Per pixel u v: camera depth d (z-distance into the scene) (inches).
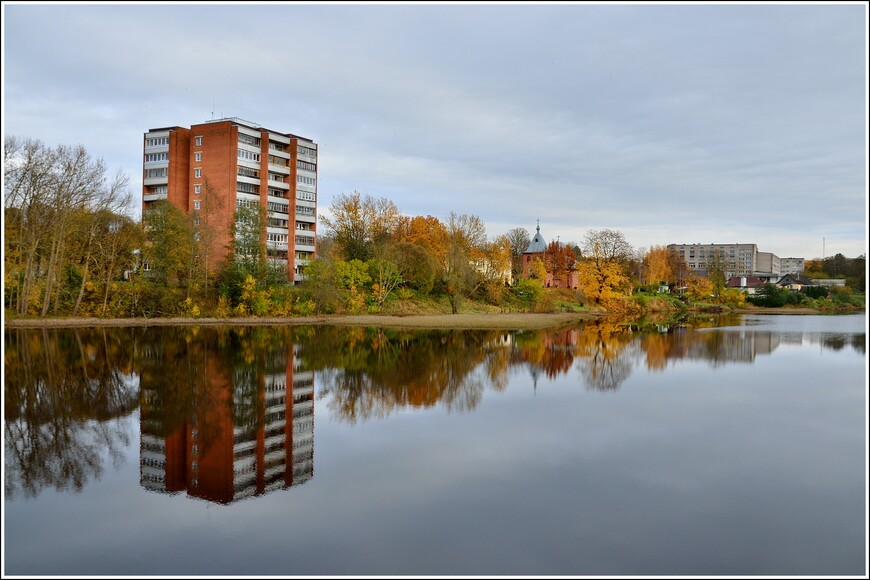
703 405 1138.0
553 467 776.3
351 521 617.0
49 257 2674.7
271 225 3966.5
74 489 699.4
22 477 737.0
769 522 614.2
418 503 660.7
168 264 2970.0
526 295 4328.3
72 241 2743.6
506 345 2162.9
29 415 1021.2
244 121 3998.5
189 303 2955.2
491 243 4719.5
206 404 1111.6
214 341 2090.3
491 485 712.4
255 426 969.5
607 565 532.1
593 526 604.7
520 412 1074.7
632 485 713.0
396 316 3437.5
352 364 1616.6
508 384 1350.9
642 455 824.9
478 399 1185.4
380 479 732.7
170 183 3887.8
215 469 768.3
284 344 2057.1
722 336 2596.0
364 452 836.0
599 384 1359.5
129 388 1238.3
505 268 4557.1
